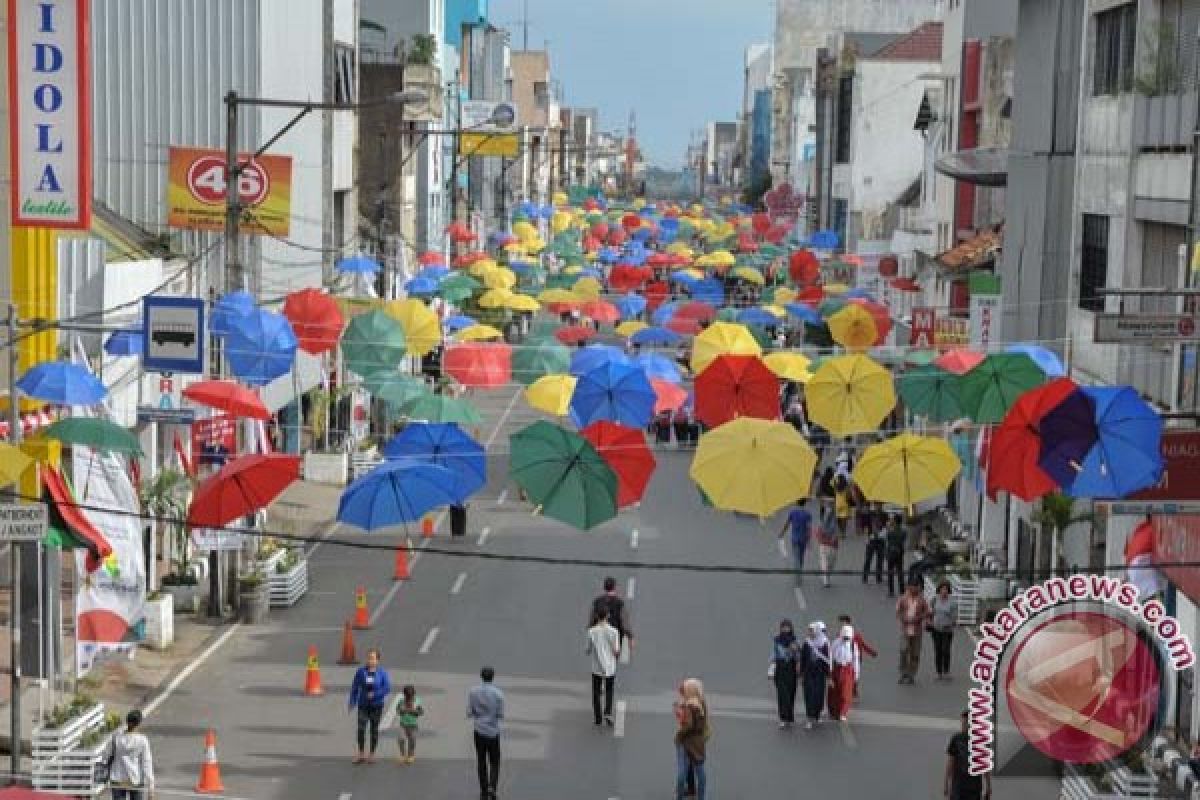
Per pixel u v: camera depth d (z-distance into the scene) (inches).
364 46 4089.6
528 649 1531.7
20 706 1217.4
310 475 2284.7
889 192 4372.5
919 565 1701.5
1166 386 1416.1
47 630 1181.1
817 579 1852.9
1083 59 1754.4
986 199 2640.3
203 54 2080.5
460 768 1202.6
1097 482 917.2
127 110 2079.2
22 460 1040.2
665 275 4685.0
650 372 1489.9
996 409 1221.1
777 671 1311.5
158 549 1727.4
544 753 1238.3
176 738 1252.5
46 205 1311.5
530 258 4793.3
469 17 5634.8
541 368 1798.7
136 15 2073.1
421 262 3403.1
